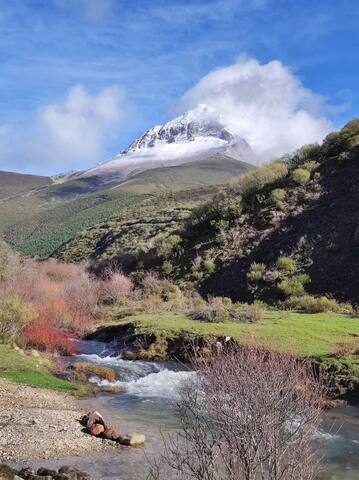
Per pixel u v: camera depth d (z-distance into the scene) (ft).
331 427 41.37
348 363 56.65
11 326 74.69
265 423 17.40
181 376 63.36
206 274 129.29
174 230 170.91
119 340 86.74
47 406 47.16
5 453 33.78
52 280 157.17
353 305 95.76
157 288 129.80
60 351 79.25
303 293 103.96
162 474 27.30
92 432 39.24
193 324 84.12
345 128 158.40
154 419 44.80
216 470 18.52
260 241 129.29
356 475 31.27
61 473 29.60
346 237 114.01
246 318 85.40
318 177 143.23
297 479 17.16
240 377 18.17
